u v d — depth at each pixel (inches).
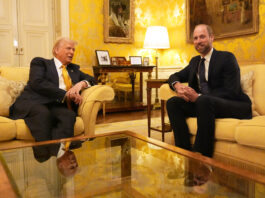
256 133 63.4
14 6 171.6
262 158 64.1
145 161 49.9
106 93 90.0
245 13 143.9
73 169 46.1
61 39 95.3
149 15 209.9
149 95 119.9
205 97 74.6
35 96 88.7
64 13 172.9
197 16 176.1
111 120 162.6
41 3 179.8
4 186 35.3
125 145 58.4
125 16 198.1
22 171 44.2
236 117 79.3
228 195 35.0
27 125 77.0
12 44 172.4
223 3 156.6
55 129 80.4
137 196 36.4
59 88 87.7
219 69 84.5
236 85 82.4
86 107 86.5
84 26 181.9
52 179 41.8
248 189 35.0
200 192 36.4
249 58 145.1
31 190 37.9
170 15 204.7
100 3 187.5
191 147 82.2
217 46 164.9
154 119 165.2
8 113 87.0
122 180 41.9
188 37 184.7
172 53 205.8
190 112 84.8
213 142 74.9
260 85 89.4
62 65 95.3
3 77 93.8
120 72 200.7
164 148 51.1
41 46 181.8
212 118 73.5
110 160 50.5
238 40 150.8
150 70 194.4
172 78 94.3
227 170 37.9
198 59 93.0
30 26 177.2
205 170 41.5
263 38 137.2
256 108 88.0
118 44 198.2
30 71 91.9
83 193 37.7
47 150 53.8
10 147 54.1
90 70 187.0
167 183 40.0
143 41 209.2
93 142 59.0
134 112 196.1
